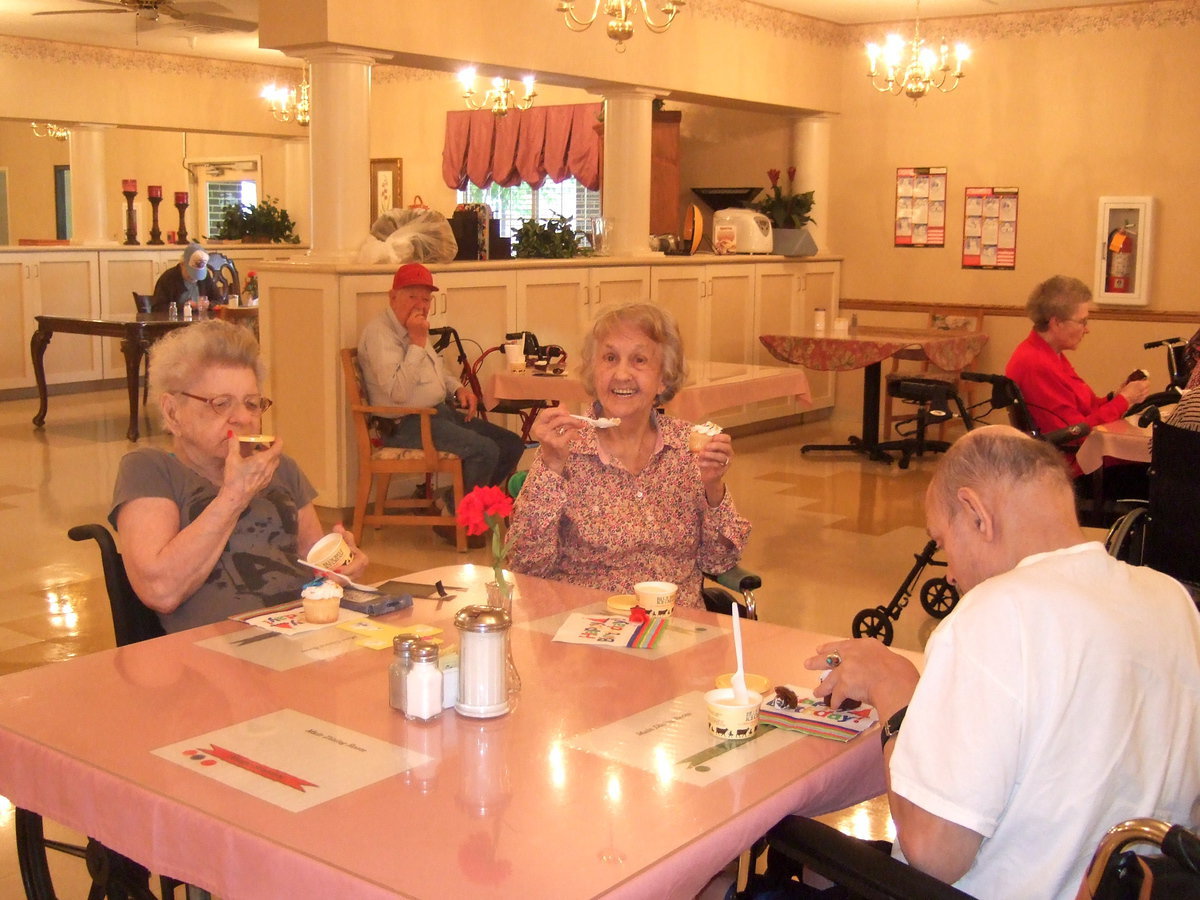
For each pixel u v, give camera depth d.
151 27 9.41
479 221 6.93
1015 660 1.44
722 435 2.70
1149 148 7.81
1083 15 7.96
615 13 5.48
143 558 2.25
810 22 8.73
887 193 8.99
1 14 8.87
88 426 8.91
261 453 2.26
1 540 5.72
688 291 8.22
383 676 1.96
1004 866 1.48
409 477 6.69
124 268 10.81
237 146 13.80
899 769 1.46
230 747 1.66
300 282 6.09
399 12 6.13
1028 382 5.00
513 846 1.39
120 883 2.00
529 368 6.42
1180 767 1.50
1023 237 8.39
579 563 2.72
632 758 1.65
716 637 2.21
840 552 5.78
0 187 14.82
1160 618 1.51
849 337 7.92
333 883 1.32
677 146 8.80
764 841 1.72
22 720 1.75
